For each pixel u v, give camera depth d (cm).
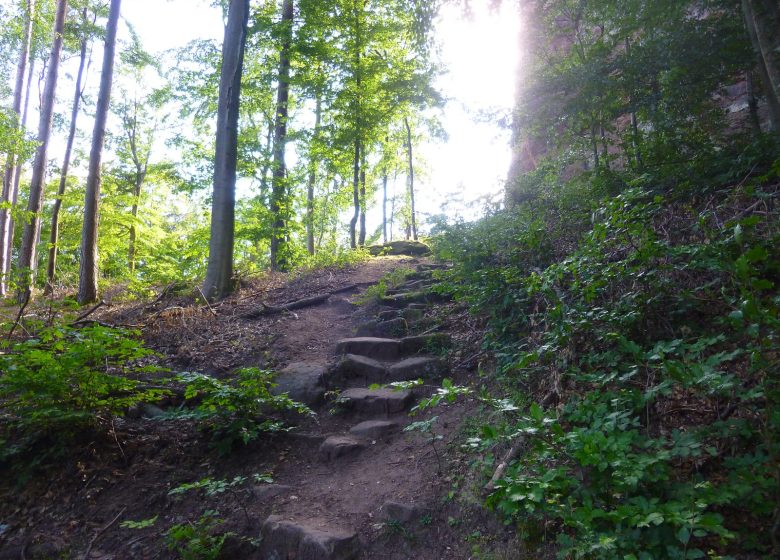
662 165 530
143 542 376
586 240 396
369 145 1528
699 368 253
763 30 448
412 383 342
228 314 817
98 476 434
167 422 501
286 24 1305
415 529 337
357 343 617
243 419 473
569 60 746
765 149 454
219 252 940
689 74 573
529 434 281
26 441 444
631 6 608
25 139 1250
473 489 344
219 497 412
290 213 1377
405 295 771
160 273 1357
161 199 2314
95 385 449
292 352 661
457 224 699
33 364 432
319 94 1362
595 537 240
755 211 396
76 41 1512
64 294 1251
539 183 787
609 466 256
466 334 600
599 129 788
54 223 1570
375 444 453
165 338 708
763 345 249
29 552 373
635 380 327
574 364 364
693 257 334
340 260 1152
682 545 222
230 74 957
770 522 225
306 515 374
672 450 246
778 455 234
